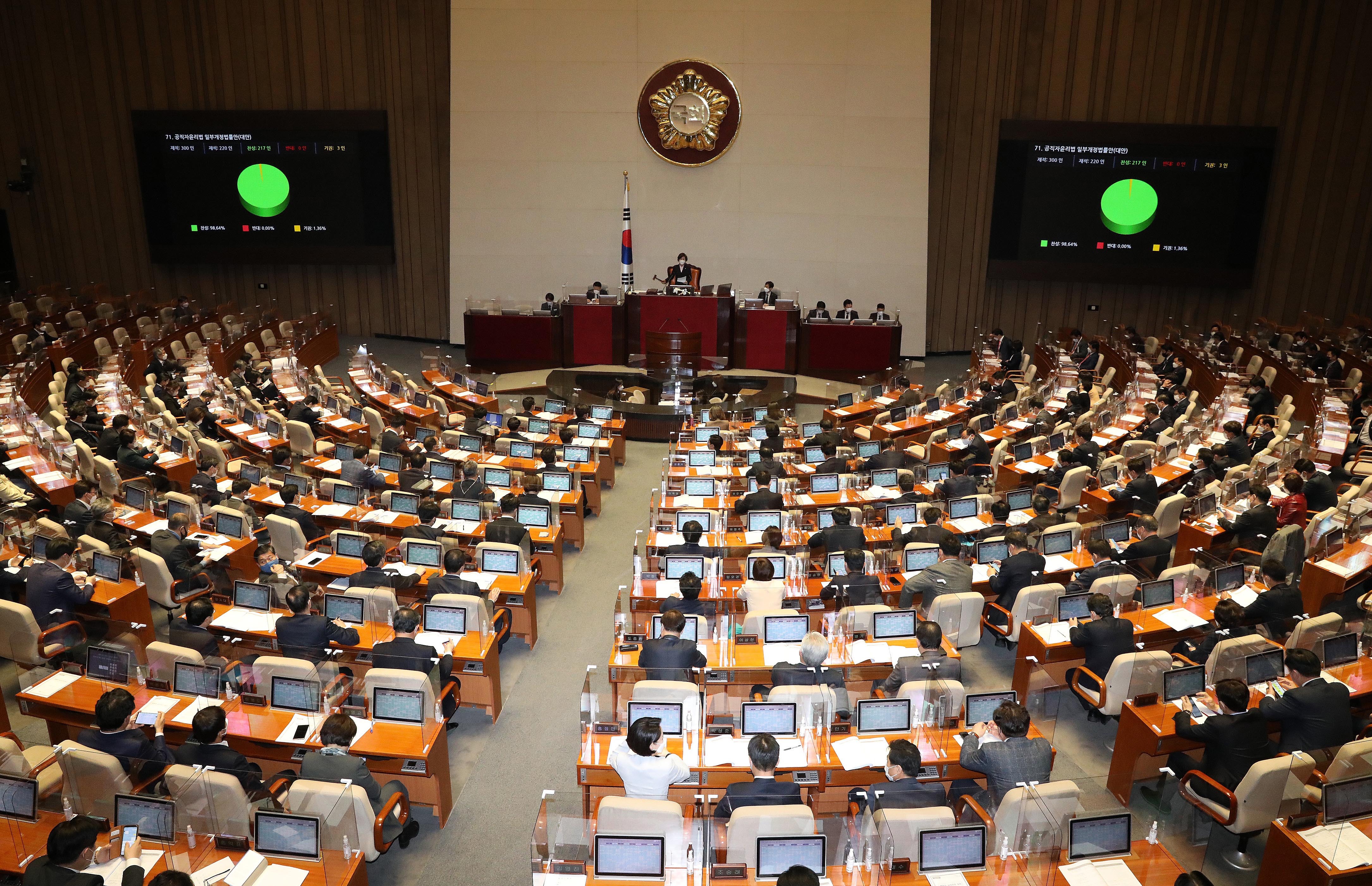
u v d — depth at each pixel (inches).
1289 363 730.8
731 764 248.1
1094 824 211.5
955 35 864.9
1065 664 326.0
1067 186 863.7
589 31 869.2
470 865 261.0
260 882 207.5
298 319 976.3
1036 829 214.8
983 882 206.4
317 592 328.8
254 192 917.2
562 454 535.2
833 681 270.8
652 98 872.9
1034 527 395.2
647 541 400.2
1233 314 902.4
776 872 201.8
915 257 893.2
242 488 417.1
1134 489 444.5
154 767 228.7
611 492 576.1
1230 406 614.2
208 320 886.4
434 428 652.1
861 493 463.2
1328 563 367.6
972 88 876.0
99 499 410.9
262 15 903.1
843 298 908.0
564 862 206.2
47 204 947.3
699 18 860.6
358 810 227.1
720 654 298.5
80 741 243.9
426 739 266.5
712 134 876.6
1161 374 730.8
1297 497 420.2
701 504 462.6
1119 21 845.8
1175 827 263.1
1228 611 303.3
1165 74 850.1
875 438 623.2
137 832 211.2
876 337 803.4
